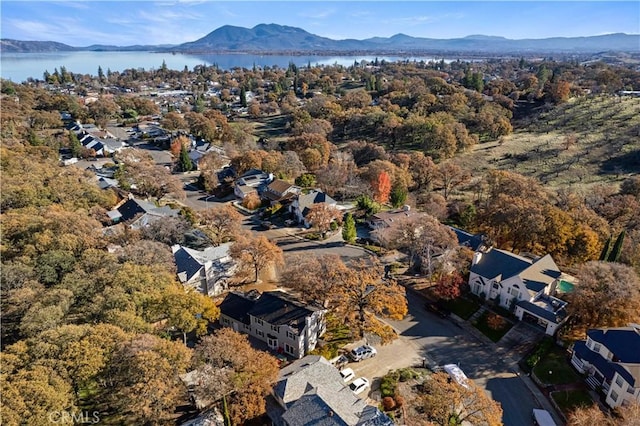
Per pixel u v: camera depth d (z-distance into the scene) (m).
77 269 49.28
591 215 71.69
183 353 36.50
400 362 48.59
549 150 126.62
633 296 47.44
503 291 57.94
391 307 49.97
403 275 67.88
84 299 45.28
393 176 101.88
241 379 36.69
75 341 35.28
